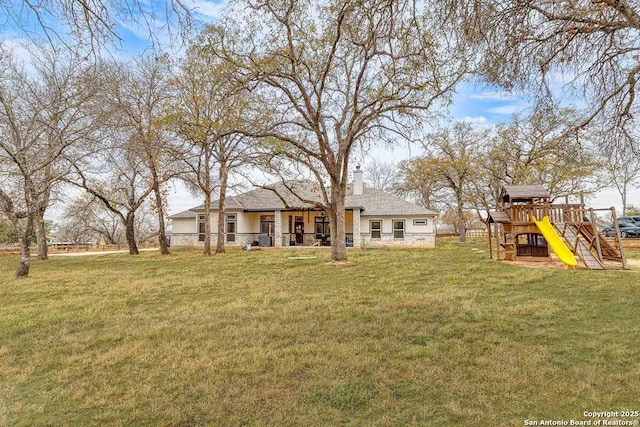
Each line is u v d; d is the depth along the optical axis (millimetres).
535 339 5113
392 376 4043
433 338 5293
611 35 5414
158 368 4480
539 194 15719
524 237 21641
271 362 4539
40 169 14758
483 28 4645
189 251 26219
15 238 36344
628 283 9031
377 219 26375
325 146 15508
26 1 2979
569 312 6457
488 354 4598
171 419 3316
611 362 4242
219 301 8461
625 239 24031
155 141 18312
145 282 11688
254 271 13703
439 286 9555
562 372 3990
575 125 7137
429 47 6223
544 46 5496
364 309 7109
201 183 22703
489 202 30547
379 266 14047
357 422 3164
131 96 19141
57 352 5211
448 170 30734
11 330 6379
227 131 13930
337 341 5258
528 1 4730
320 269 13688
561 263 14414
